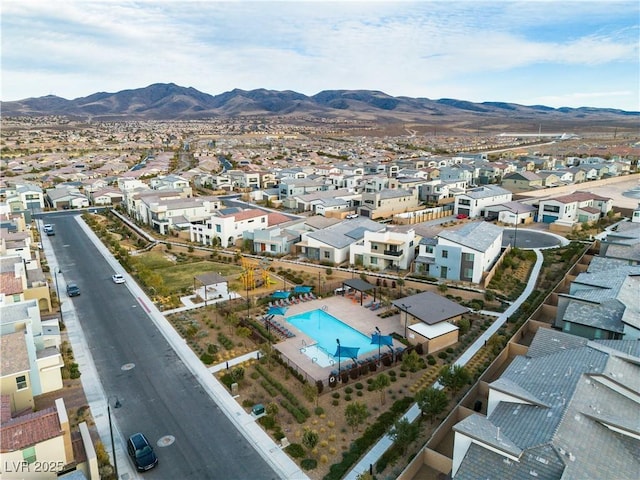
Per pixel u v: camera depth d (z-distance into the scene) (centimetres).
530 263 7562
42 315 5781
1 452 2720
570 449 2536
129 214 12388
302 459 3347
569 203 10244
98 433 3622
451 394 4131
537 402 2933
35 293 5722
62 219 11825
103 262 8156
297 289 6425
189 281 7231
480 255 6525
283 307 6097
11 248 6662
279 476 3191
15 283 5138
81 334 5347
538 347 3869
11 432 2858
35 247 8381
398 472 3197
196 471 3234
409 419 3791
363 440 3519
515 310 5853
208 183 16550
